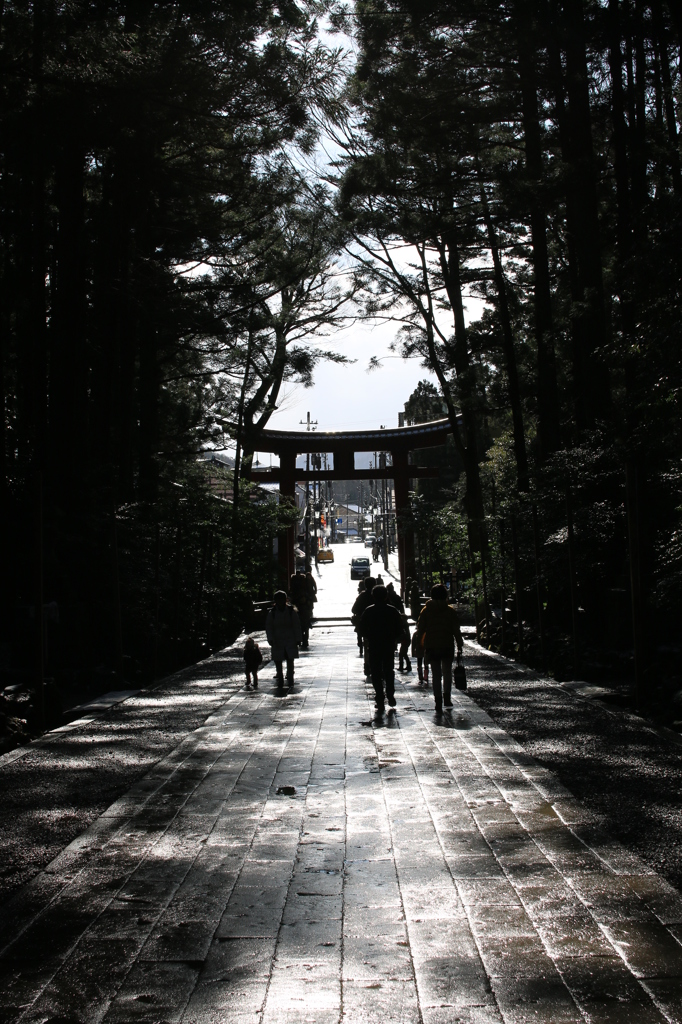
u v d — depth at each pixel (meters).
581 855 5.73
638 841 6.00
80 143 17.03
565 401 26.12
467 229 24.80
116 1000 3.93
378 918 4.80
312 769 8.66
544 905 4.90
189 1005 3.87
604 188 20.77
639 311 11.93
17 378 22.75
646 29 16.77
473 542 29.84
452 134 19.47
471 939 4.48
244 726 11.53
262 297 25.89
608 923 4.63
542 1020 3.67
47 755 9.69
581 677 16.02
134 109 14.26
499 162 20.70
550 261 25.91
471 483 30.34
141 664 20.00
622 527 18.17
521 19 16.83
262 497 36.56
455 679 14.66
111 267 21.78
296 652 15.80
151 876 5.56
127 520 20.52
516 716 11.64
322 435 53.25
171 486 26.72
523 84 18.56
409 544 51.22
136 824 6.77
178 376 29.70
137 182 20.38
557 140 20.92
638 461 12.80
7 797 7.79
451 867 5.59
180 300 24.39
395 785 7.87
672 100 18.31
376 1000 3.88
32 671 16.58
